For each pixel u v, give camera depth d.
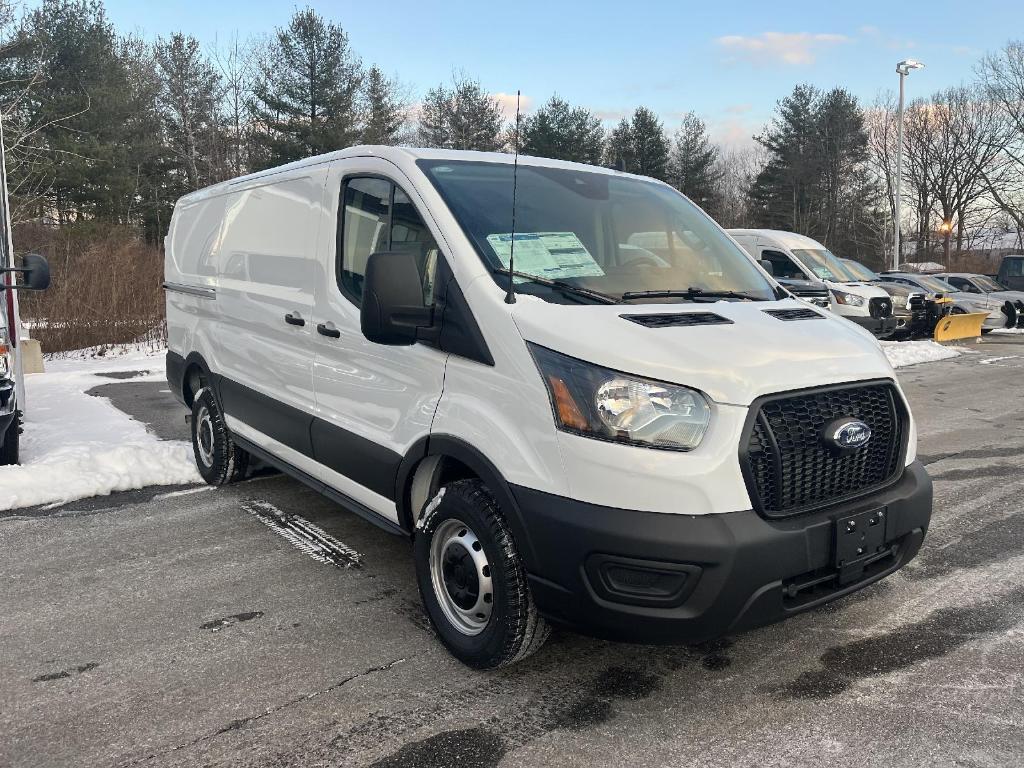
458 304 3.14
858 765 2.60
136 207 34.69
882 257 49.47
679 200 4.35
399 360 3.49
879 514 2.94
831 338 3.12
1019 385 11.24
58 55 34.12
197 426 5.99
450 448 3.15
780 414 2.77
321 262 4.14
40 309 14.98
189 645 3.44
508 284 3.10
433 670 3.22
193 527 4.98
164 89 38.59
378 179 3.80
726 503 2.63
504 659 3.05
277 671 3.22
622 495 2.62
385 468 3.59
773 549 2.65
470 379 3.08
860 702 2.98
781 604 2.73
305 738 2.76
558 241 3.43
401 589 4.04
